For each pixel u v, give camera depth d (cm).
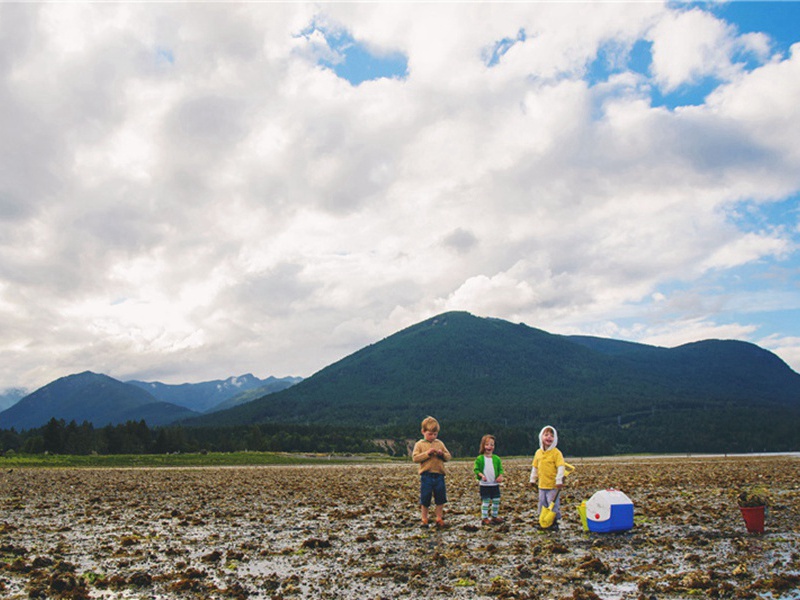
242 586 1008
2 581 1041
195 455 9256
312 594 952
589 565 1063
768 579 969
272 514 1997
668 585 959
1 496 2736
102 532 1616
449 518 1788
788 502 2059
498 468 1609
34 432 17075
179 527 1703
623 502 1445
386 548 1314
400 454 18100
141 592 976
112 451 12662
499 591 935
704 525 1559
